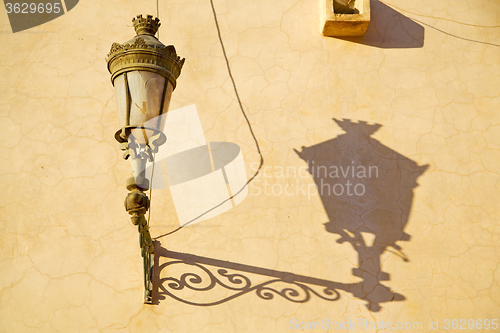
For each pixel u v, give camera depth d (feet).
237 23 10.48
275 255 8.82
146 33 7.39
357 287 8.64
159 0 10.55
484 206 9.27
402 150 9.65
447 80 10.20
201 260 8.73
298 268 8.75
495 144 9.74
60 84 9.87
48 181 9.17
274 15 10.59
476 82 10.21
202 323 8.31
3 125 9.50
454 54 10.43
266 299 8.51
